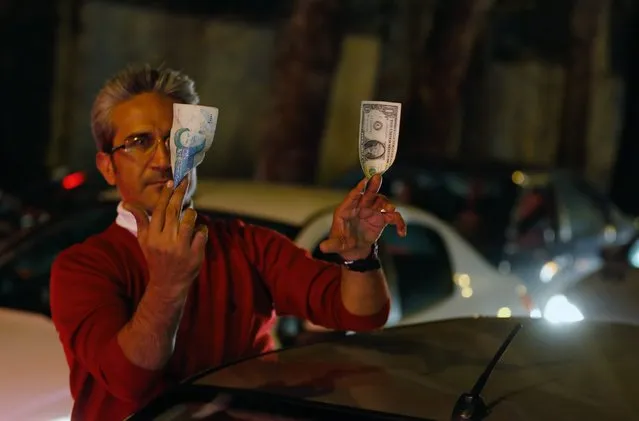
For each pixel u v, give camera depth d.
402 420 2.29
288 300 3.14
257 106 15.95
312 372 2.60
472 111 18.23
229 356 3.03
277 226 5.25
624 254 7.71
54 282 2.85
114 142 2.96
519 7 19.06
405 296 5.90
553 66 19.50
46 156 13.76
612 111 20.94
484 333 2.96
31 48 13.60
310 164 11.12
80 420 2.90
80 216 5.66
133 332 2.52
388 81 16.59
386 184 10.11
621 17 19.78
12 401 3.91
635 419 2.25
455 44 13.59
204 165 15.46
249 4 15.75
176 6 15.05
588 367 2.59
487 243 9.26
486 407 2.30
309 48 11.01
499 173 9.90
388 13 16.78
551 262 9.41
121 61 14.49
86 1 14.04
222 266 3.04
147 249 2.45
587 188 10.68
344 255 2.95
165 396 2.56
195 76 15.32
